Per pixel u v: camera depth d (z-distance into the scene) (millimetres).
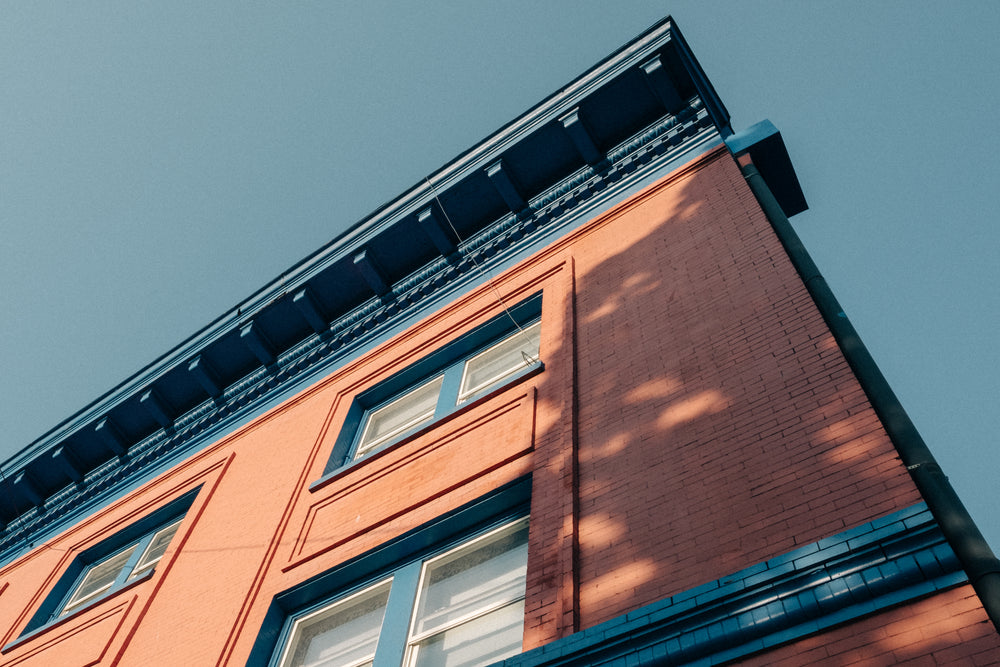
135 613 9164
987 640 3316
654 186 10070
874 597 3768
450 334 10742
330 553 7859
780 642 3857
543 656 4512
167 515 12133
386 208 12617
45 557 13438
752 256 7320
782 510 4586
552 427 6922
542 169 11750
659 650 4168
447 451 8031
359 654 6812
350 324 13078
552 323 8656
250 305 13703
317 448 10336
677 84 11000
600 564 5086
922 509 3910
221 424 13602
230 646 7422
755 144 9445
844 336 5562
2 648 10797
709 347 6473
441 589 6812
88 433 15031
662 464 5590
